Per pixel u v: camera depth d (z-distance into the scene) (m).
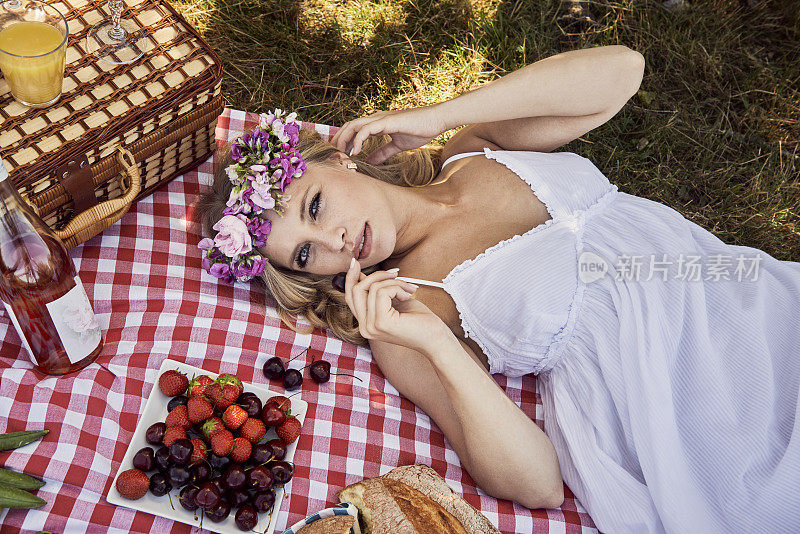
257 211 2.11
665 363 2.04
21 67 1.93
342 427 2.20
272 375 2.23
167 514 1.91
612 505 2.03
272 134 2.16
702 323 2.07
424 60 3.34
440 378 2.00
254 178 2.10
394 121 2.31
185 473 1.89
